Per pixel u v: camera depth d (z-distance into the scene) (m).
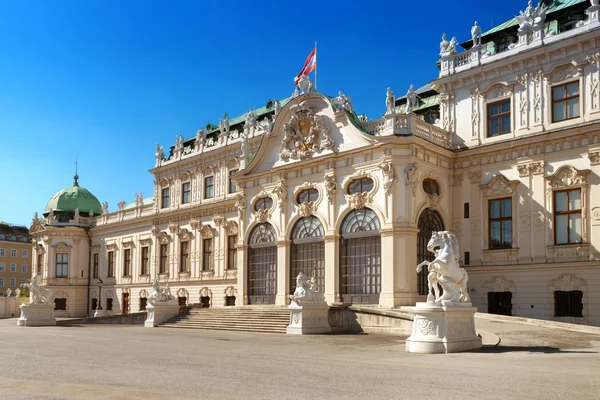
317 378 15.33
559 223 35.72
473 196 39.56
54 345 27.33
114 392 13.23
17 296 78.94
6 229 124.88
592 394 12.48
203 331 37.97
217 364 18.86
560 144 35.88
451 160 40.78
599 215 33.88
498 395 12.48
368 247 39.22
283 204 44.44
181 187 62.69
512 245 37.41
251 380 15.11
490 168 39.00
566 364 17.41
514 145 37.53
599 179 34.00
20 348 25.83
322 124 42.41
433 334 21.73
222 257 56.50
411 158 37.78
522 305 36.50
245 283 46.81
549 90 36.78
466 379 14.68
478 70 39.78
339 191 41.09
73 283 75.25
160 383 14.74
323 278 41.59
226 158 57.28
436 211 39.53
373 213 38.97
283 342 28.14
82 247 76.19
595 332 26.44
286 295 43.38
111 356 21.86
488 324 29.88
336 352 22.78
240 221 47.84
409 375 15.59
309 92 43.69
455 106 41.47
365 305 37.50
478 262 38.81
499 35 40.53
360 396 12.62
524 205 37.06
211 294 57.38
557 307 35.16
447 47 42.25
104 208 74.38
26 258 126.44
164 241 63.72
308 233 42.91
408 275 36.88
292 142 44.91
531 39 37.84
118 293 70.25
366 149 39.34
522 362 17.98
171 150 65.31
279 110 48.97
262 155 46.91
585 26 35.38
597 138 34.25
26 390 13.55
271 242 45.25
